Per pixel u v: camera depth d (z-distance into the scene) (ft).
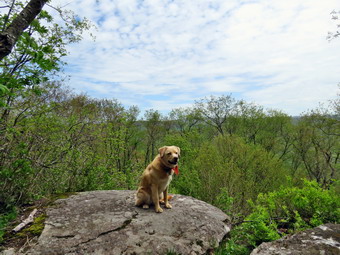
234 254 13.87
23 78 9.18
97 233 9.12
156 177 11.85
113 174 24.35
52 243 8.30
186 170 50.60
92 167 20.83
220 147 60.23
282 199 22.63
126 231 9.47
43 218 10.34
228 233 11.28
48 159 16.63
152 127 86.28
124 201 13.05
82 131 20.80
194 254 8.79
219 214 12.50
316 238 9.97
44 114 15.31
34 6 8.30
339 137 66.28
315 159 73.92
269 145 76.84
